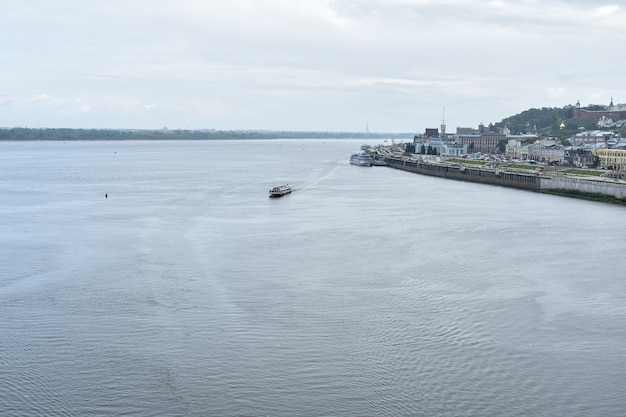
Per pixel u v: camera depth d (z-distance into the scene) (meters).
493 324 86.06
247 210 186.12
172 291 100.12
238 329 84.06
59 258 121.88
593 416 63.84
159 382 70.06
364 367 73.19
